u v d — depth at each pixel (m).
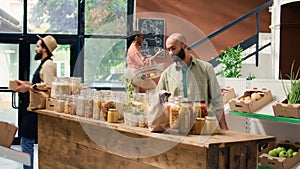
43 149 4.13
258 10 6.96
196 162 2.47
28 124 4.93
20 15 8.76
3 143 2.96
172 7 8.70
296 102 3.66
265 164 3.65
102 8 8.84
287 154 3.59
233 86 4.68
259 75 6.47
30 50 8.77
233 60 5.51
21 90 4.77
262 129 4.21
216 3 8.85
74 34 8.92
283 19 6.17
